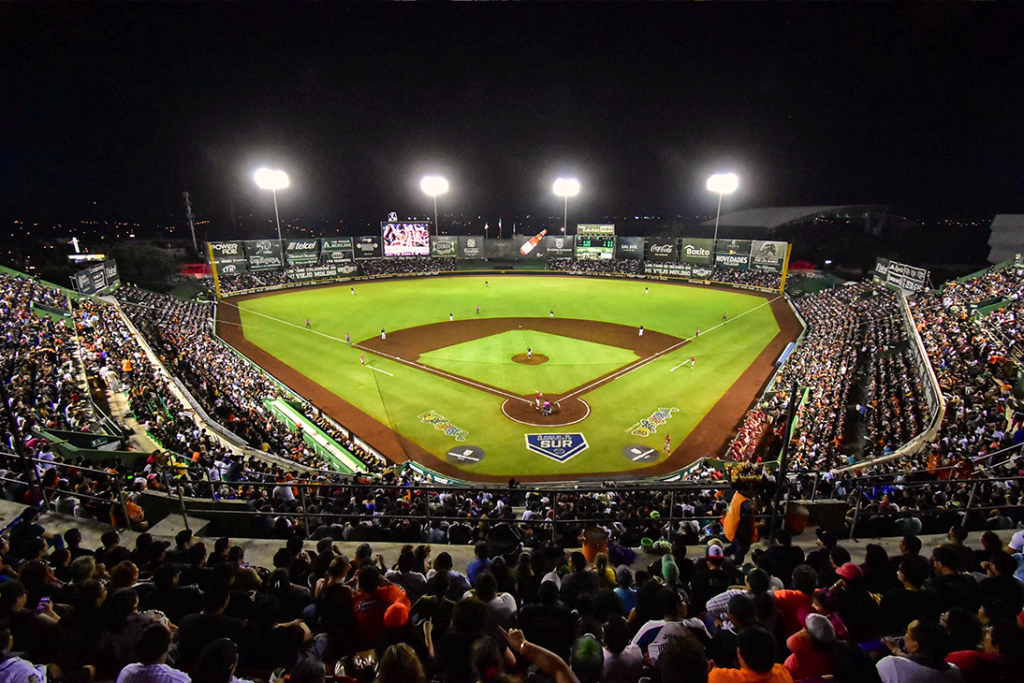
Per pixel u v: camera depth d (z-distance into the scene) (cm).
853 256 9169
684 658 420
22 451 1055
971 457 1694
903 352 3656
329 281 8344
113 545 820
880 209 11150
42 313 3931
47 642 556
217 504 1176
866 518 1099
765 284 7494
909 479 1504
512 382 3922
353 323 5697
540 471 2739
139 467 1586
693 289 7694
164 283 7488
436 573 720
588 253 9075
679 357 4519
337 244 8456
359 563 788
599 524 1084
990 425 2070
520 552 980
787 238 11588
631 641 566
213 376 3422
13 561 825
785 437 835
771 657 432
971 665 473
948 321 3706
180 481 1105
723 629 579
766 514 955
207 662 437
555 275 8988
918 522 1065
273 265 7962
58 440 1797
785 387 3538
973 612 620
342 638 605
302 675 429
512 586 747
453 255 9325
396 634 582
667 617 574
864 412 2848
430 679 567
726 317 5988
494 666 419
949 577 653
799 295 6831
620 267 8869
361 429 3191
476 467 2773
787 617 604
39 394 2267
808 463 2264
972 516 1070
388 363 4356
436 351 4681
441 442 3034
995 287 4125
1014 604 627
